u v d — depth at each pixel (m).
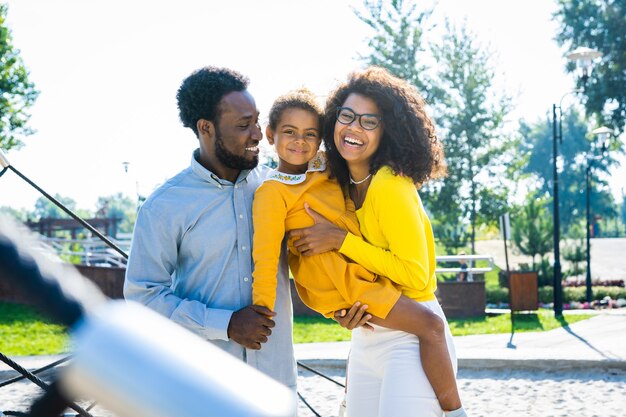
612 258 44.47
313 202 2.94
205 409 0.25
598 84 33.47
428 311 2.83
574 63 33.84
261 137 2.86
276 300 2.91
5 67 20.22
